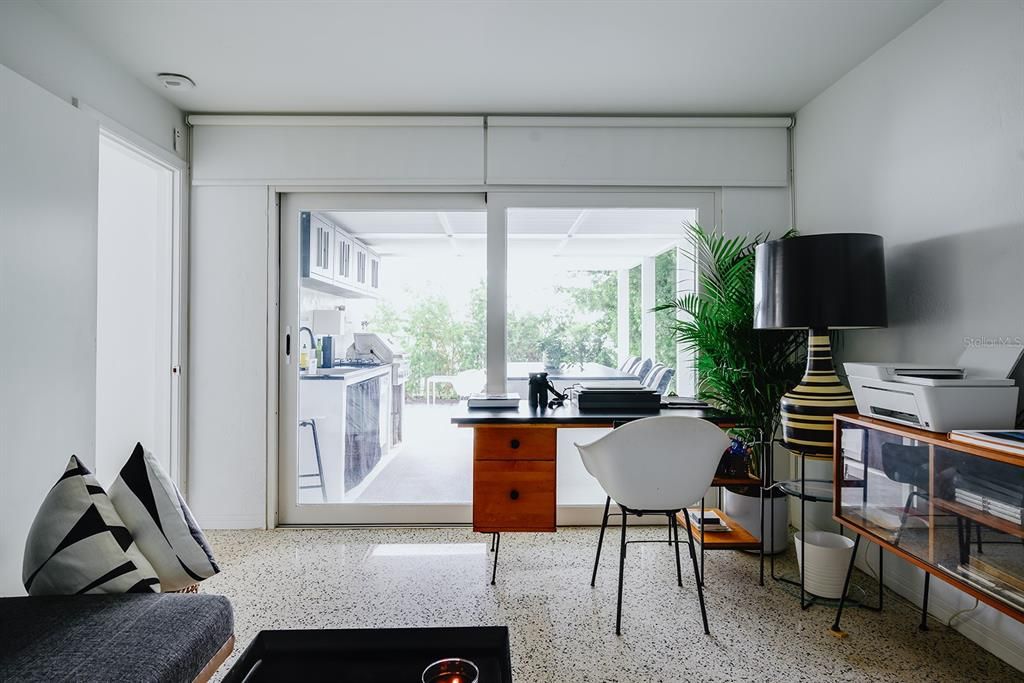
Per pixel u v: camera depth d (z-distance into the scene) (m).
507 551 2.74
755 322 2.38
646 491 1.93
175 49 2.42
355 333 3.19
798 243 2.17
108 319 3.04
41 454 1.87
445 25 2.24
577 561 2.61
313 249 3.18
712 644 1.88
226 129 3.06
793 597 2.23
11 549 1.75
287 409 3.14
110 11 2.13
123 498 1.48
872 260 2.11
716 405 3.05
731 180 3.08
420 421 3.17
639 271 3.17
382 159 3.07
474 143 3.07
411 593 2.27
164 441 2.99
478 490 2.24
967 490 1.48
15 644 1.12
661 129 3.09
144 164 2.87
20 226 1.80
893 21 2.18
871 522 1.90
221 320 3.07
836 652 1.83
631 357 3.19
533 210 3.14
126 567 1.37
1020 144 1.74
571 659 1.79
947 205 2.03
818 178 2.86
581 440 3.12
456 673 1.08
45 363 1.90
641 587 2.32
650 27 2.25
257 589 2.31
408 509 3.12
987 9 1.85
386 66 2.57
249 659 1.22
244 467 3.08
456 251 3.17
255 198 3.08
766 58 2.49
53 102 1.94
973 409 1.61
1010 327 1.77
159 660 1.09
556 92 2.83
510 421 2.20
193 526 1.54
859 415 2.01
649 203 3.13
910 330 2.22
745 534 2.44
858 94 2.54
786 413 2.32
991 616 1.83
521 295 3.15
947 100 2.03
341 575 2.45
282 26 2.24
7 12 1.96
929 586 2.06
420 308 3.18
